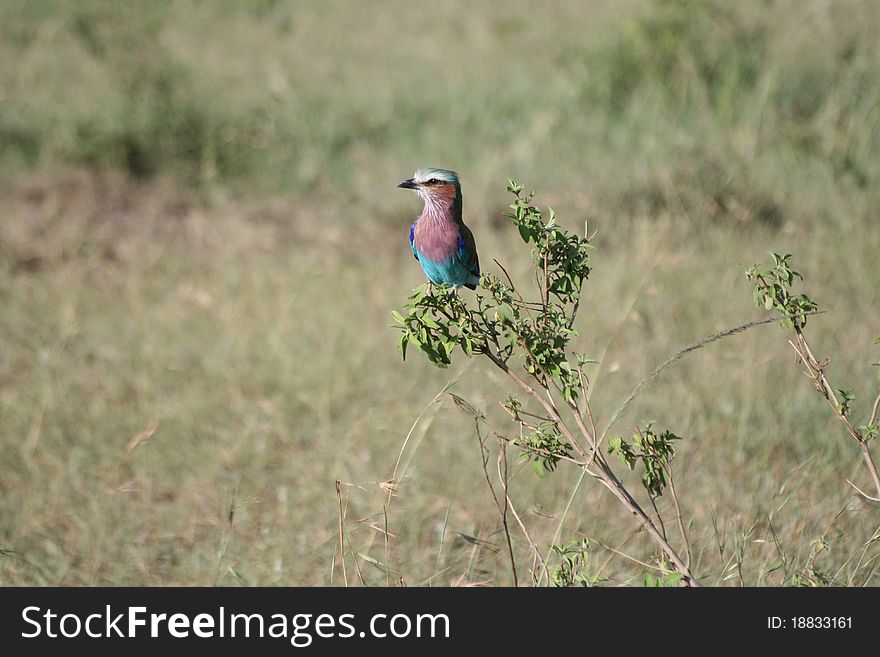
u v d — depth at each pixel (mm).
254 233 21812
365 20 35656
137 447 13680
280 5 36062
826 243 18781
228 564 11344
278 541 11742
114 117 25250
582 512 11742
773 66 24812
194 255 21078
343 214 22781
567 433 7867
